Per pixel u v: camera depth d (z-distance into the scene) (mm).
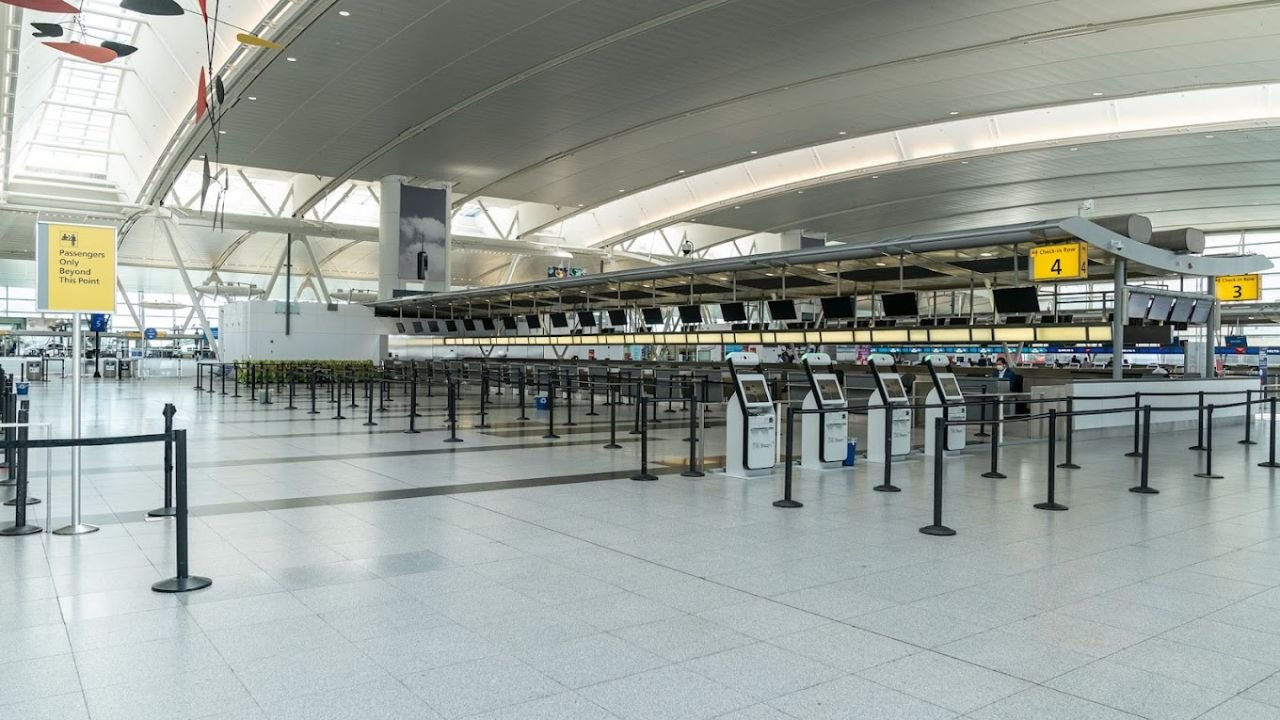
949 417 12234
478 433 15031
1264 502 8508
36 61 24375
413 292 39812
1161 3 20938
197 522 7203
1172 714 3412
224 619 4586
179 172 35781
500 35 23156
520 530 6973
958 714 3404
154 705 3449
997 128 36969
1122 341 15383
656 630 4449
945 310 24766
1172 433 16203
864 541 6617
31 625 4457
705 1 21031
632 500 8430
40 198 37562
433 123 32094
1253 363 31844
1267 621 4645
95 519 7277
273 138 33500
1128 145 35188
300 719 3328
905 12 21578
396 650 4117
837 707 3473
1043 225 14711
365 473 10109
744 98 29688
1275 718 3375
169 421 7734
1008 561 5992
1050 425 8203
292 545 6371
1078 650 4172
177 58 26625
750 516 7629
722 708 3459
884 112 31406
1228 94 32250
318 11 21141
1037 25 22484
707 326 32500
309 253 46344
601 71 26500
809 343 21812
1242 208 48344
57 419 17141
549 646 4191
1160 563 5953
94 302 6941
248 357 37031
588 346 34406
